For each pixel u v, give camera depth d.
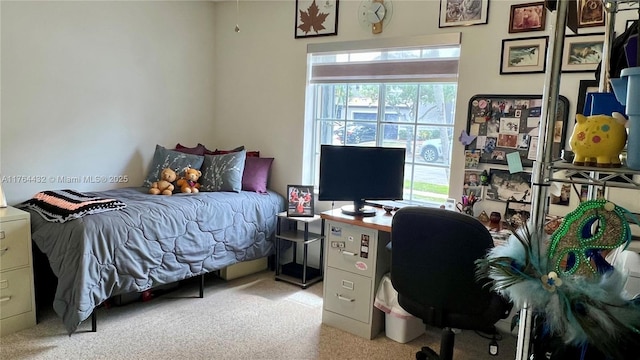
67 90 3.24
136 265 2.66
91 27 3.33
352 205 3.22
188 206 3.03
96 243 2.48
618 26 2.37
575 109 2.51
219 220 3.18
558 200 2.54
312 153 3.81
